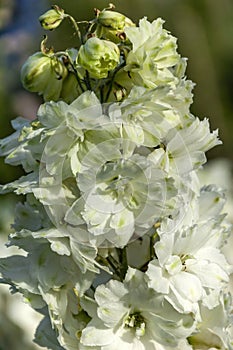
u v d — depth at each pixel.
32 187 0.74
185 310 0.74
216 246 0.78
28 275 0.77
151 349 0.75
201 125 0.75
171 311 0.75
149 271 0.74
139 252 0.79
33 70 0.77
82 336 0.75
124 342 0.75
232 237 1.17
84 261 0.73
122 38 0.76
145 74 0.75
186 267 0.75
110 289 0.74
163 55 0.75
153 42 0.75
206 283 0.75
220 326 0.77
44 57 0.77
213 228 0.77
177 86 0.75
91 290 0.77
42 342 0.82
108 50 0.74
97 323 0.75
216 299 0.75
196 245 0.76
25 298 0.77
